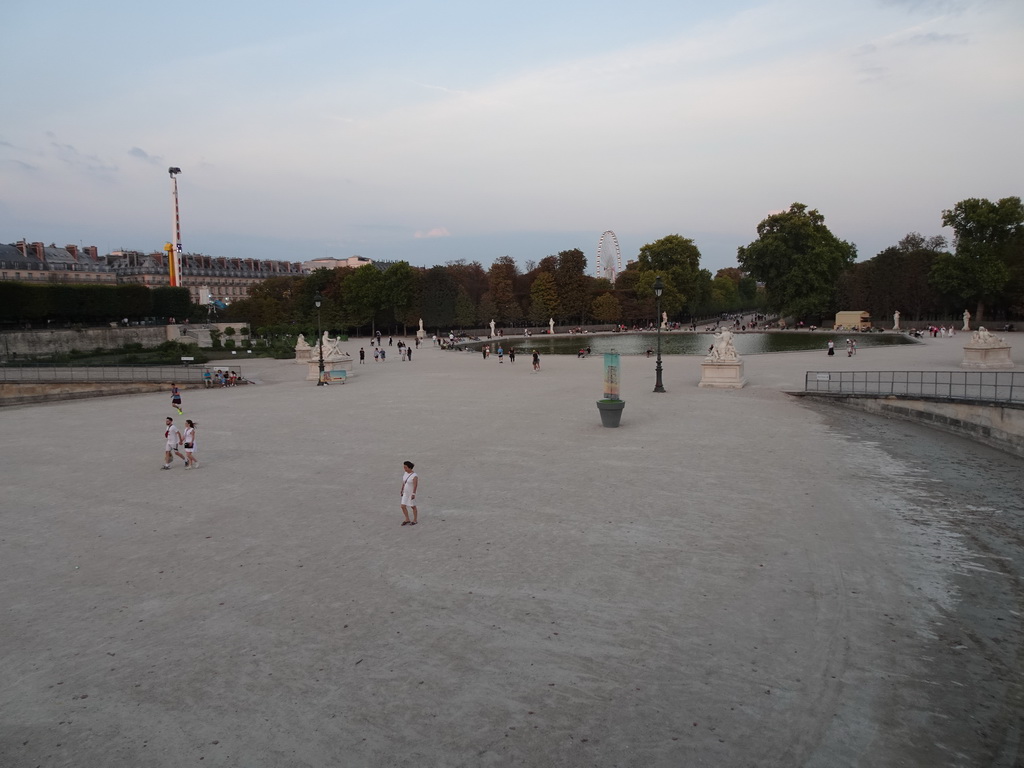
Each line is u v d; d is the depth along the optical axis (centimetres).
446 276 13000
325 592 1240
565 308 14188
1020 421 2467
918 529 1538
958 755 788
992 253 9431
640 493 1816
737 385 4000
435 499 1814
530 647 1027
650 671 957
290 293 13762
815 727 834
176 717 873
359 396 4194
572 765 771
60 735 841
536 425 2919
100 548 1512
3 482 2155
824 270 10988
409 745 809
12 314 7444
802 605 1150
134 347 7975
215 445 2659
